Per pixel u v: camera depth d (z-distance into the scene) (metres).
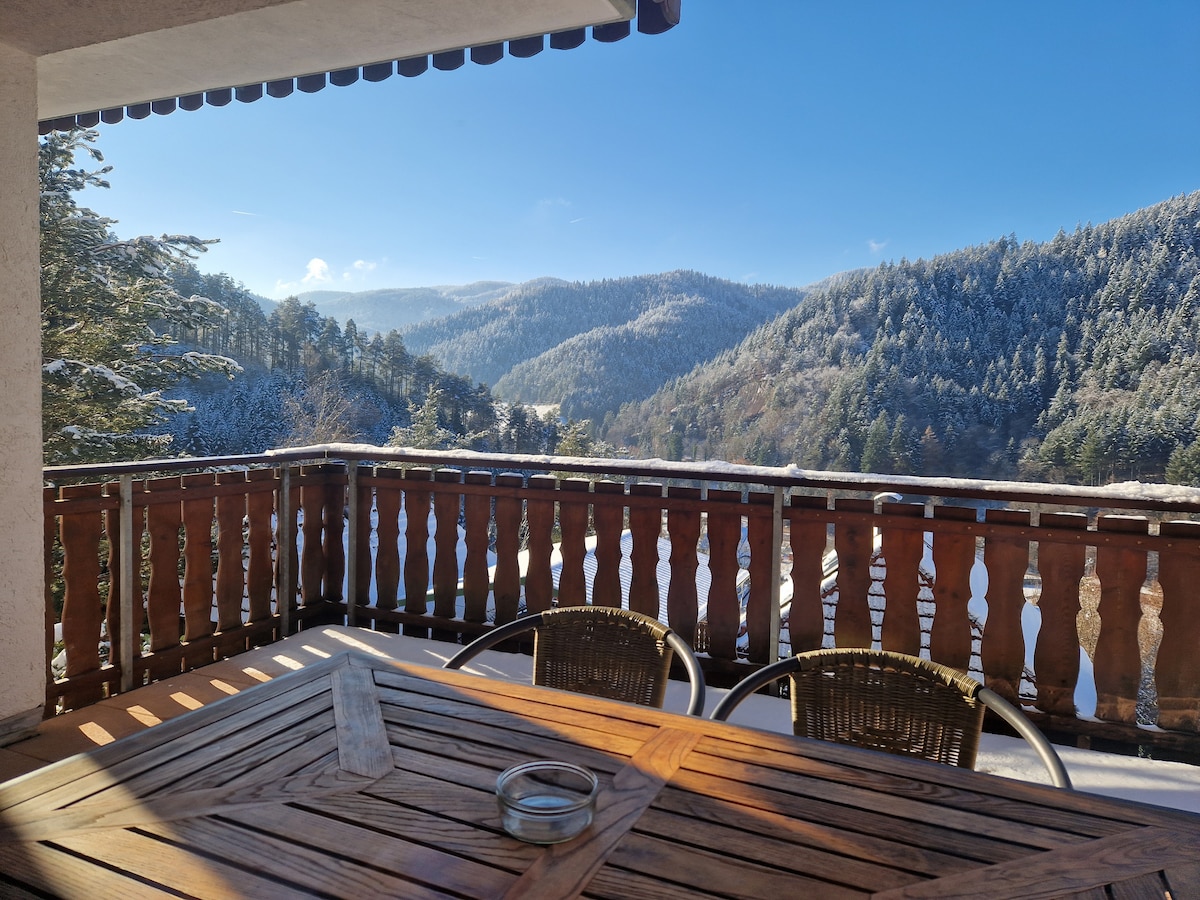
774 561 2.88
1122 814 0.96
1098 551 2.46
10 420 2.35
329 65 3.23
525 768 0.96
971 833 0.91
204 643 3.13
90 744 2.39
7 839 0.88
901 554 2.72
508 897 0.77
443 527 3.48
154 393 12.58
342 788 1.00
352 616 3.70
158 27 2.18
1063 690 2.52
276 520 3.49
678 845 0.88
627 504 3.11
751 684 1.51
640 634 1.77
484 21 2.77
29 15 2.11
